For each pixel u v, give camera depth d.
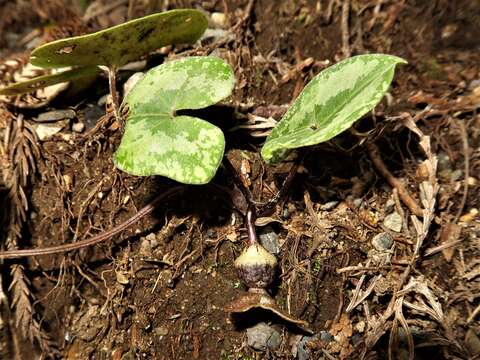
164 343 0.19
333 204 0.20
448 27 0.26
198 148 0.16
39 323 0.19
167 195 0.19
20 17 0.29
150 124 0.17
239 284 0.19
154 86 0.18
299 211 0.20
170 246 0.20
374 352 0.18
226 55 0.24
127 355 0.19
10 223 0.20
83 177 0.21
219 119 0.22
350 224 0.20
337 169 0.21
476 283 0.19
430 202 0.19
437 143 0.22
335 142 0.21
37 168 0.21
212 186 0.20
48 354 0.19
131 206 0.21
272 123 0.21
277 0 0.26
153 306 0.19
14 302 0.19
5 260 0.20
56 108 0.22
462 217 0.20
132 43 0.19
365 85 0.16
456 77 0.24
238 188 0.20
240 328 0.19
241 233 0.20
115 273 0.20
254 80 0.24
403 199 0.20
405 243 0.20
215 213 0.20
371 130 0.21
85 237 0.20
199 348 0.19
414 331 0.18
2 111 0.22
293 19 0.26
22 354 0.19
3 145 0.21
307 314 0.19
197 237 0.20
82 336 0.20
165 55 0.24
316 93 0.18
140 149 0.17
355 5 0.27
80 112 0.22
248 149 0.21
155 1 0.28
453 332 0.18
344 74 0.17
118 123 0.19
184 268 0.19
